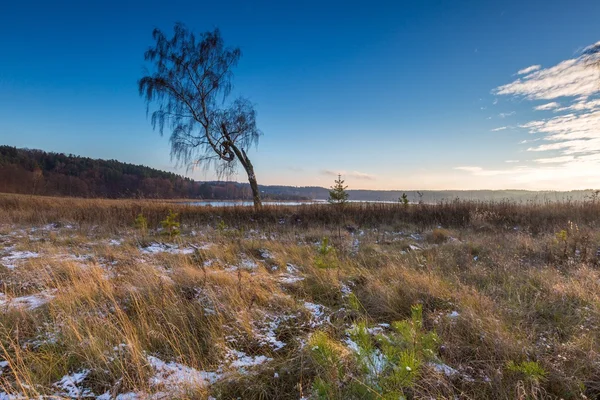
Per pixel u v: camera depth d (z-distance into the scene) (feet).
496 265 17.31
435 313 10.64
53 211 40.75
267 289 13.37
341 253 20.92
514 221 35.58
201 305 10.95
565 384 6.93
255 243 23.77
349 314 11.21
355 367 7.04
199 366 8.00
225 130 53.57
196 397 6.59
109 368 7.40
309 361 7.84
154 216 38.45
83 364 7.66
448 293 12.22
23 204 47.75
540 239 24.53
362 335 6.98
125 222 34.73
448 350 8.37
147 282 12.83
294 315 11.03
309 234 30.07
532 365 6.53
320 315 11.12
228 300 11.39
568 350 7.98
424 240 28.09
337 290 13.58
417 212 42.29
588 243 19.60
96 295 11.71
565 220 33.65
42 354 7.79
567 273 15.34
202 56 51.03
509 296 12.26
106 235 27.61
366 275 15.17
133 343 8.07
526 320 10.16
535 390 6.57
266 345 9.10
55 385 6.91
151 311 10.44
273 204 53.72
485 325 9.23
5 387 6.63
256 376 7.48
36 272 14.38
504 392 6.69
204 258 19.39
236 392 6.97
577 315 10.16
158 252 20.62
